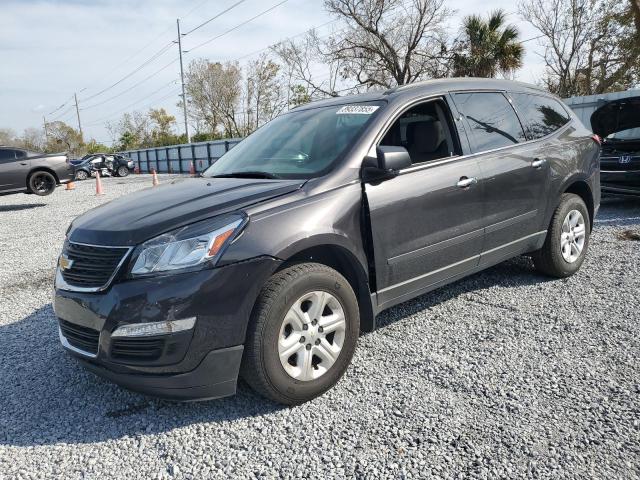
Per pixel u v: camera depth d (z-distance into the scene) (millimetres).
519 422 2549
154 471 2371
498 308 4078
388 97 3586
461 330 3701
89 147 88625
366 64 31094
